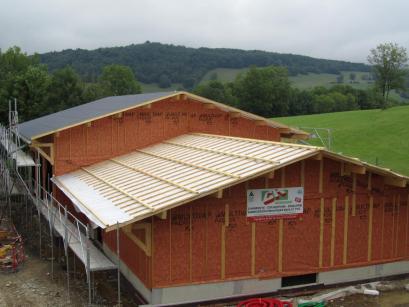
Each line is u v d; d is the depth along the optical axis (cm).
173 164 1778
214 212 1425
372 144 4525
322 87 11744
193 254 1410
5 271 1722
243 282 1468
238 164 1534
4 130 2717
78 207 1574
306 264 1538
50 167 2333
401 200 1655
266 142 1722
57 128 2072
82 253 1511
